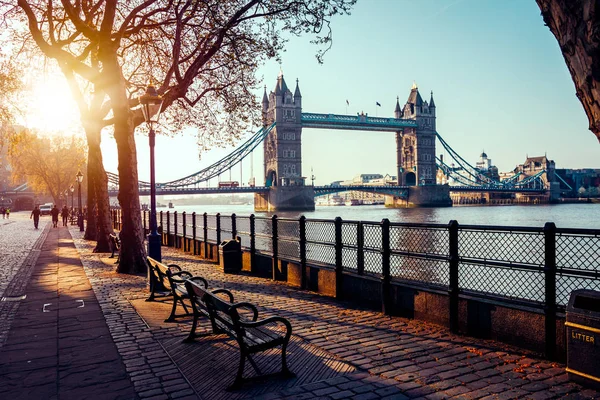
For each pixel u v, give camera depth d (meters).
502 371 5.02
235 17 13.95
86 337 6.58
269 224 12.16
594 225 61.38
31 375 5.13
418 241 7.38
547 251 5.39
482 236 6.32
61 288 10.63
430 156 188.25
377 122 179.12
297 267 10.80
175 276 7.86
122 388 4.71
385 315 7.75
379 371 5.08
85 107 17.92
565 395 4.39
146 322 7.33
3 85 19.23
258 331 5.18
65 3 11.96
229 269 13.37
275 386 4.69
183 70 18.31
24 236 29.73
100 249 19.42
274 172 164.88
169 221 23.59
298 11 14.33
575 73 3.08
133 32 13.66
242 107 18.16
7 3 15.93
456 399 4.32
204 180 110.81
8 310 8.38
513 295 6.11
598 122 2.96
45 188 80.50
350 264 9.11
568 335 4.72
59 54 12.76
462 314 6.51
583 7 2.78
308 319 7.56
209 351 5.82
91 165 19.61
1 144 24.27
